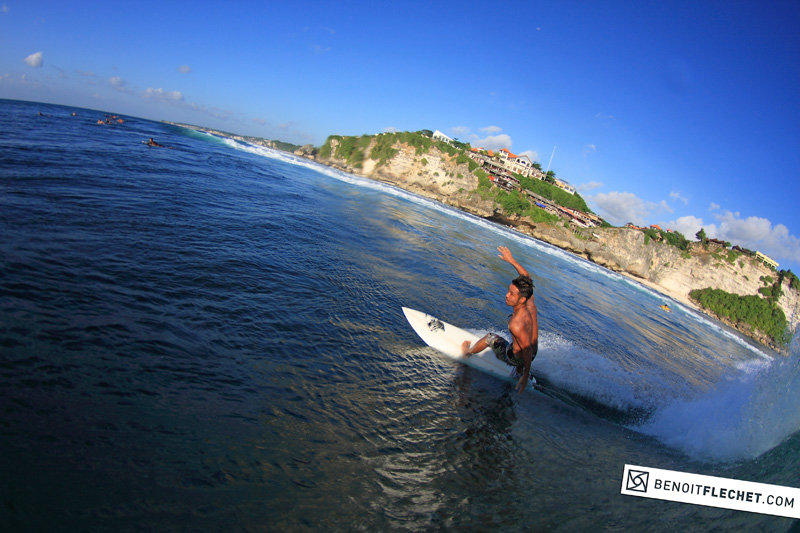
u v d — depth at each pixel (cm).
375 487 278
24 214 665
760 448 423
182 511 215
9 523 184
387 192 4581
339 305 651
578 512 300
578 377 653
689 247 8650
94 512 201
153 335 404
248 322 496
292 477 264
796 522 288
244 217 1113
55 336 355
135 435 263
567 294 1695
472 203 8194
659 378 844
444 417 409
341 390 403
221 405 323
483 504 288
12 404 261
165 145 3012
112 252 600
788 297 7225
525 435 416
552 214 8431
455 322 748
